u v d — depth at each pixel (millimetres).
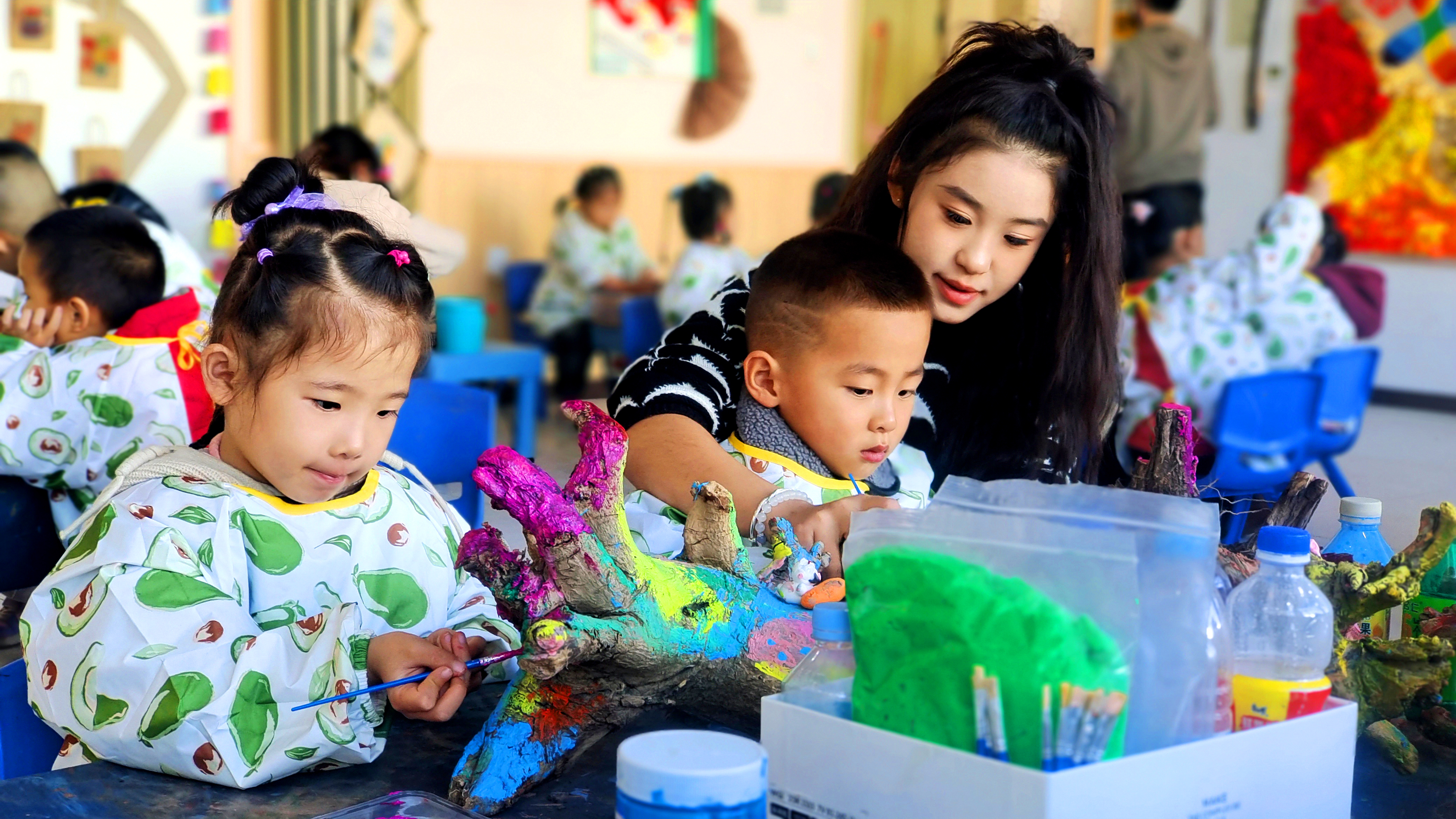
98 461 1814
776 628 781
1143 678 623
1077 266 1199
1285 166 6238
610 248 5777
